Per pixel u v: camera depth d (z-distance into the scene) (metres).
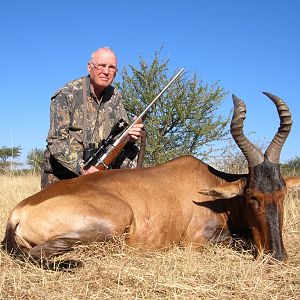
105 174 2.36
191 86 5.51
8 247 2.12
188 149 5.50
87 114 2.92
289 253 2.28
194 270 1.96
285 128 2.23
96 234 2.12
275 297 1.75
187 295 1.75
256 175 2.19
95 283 1.81
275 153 2.24
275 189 2.15
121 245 2.15
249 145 2.23
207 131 5.39
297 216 3.04
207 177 2.53
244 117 2.24
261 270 1.96
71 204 2.12
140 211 2.28
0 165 7.96
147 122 5.36
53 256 2.06
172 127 5.60
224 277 1.89
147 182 2.37
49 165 2.87
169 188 2.40
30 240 2.13
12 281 1.83
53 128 2.81
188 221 2.41
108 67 2.90
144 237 2.29
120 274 1.83
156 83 5.48
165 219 2.33
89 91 2.94
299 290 1.82
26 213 2.13
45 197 2.16
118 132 2.80
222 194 2.28
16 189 4.50
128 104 5.44
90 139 2.91
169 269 1.98
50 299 1.71
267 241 2.12
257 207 2.16
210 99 5.51
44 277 1.87
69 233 2.09
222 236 2.43
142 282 1.80
